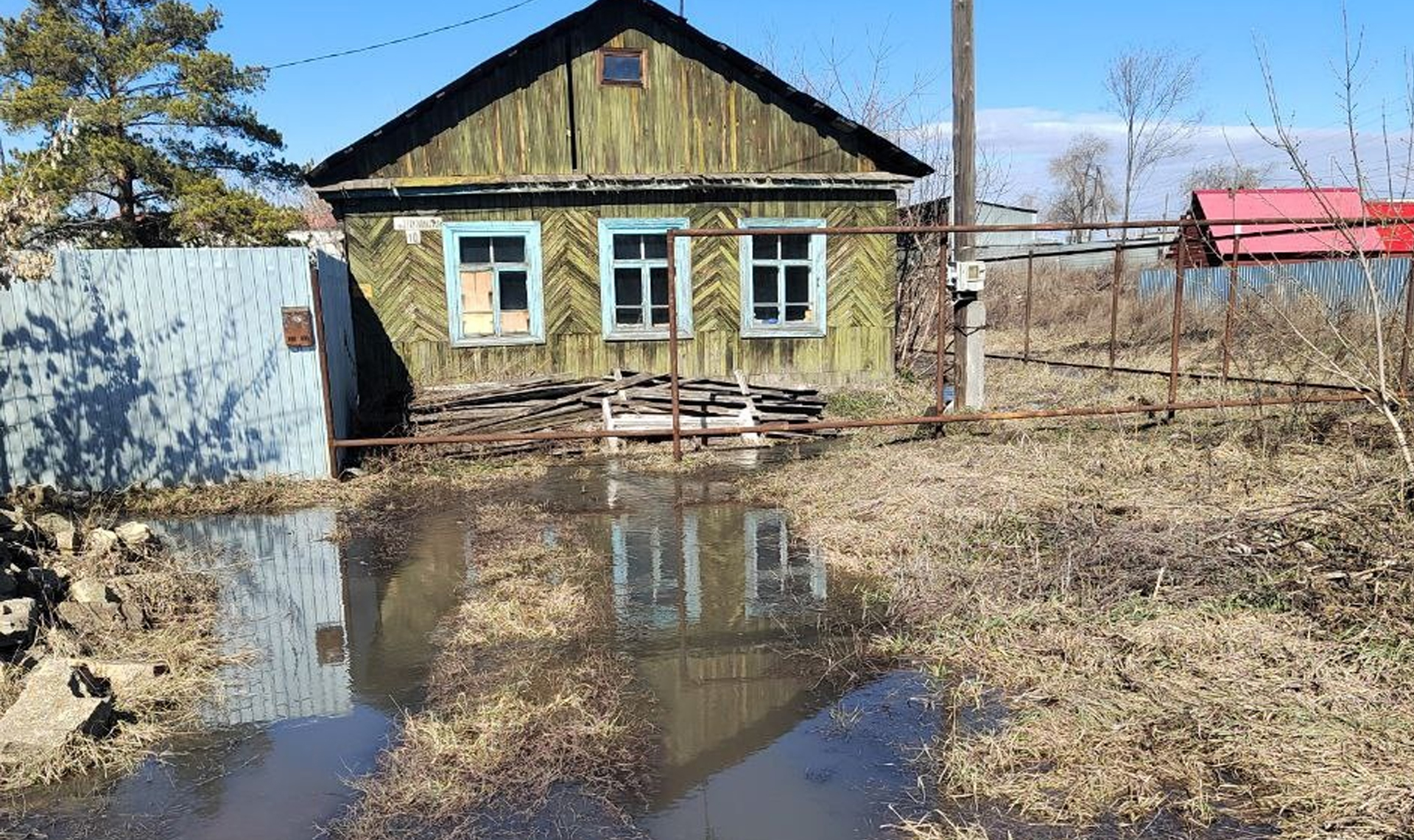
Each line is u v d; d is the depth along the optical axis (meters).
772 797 2.94
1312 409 8.33
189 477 7.39
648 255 11.14
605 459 8.60
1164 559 4.56
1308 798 2.71
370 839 2.73
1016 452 7.52
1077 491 6.24
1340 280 13.04
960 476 6.75
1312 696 3.24
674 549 5.75
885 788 2.99
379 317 10.63
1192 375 10.42
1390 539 4.30
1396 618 3.69
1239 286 11.80
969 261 9.27
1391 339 9.18
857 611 4.58
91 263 6.94
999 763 3.05
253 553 5.84
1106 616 4.06
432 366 10.80
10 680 3.66
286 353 7.49
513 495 7.32
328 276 8.43
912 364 14.59
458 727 3.40
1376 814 2.59
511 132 10.75
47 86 15.30
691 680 3.85
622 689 3.77
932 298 14.51
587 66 10.80
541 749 3.25
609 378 10.30
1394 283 13.05
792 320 11.65
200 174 16.84
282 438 7.58
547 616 4.59
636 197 10.92
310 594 5.05
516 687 3.77
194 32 17.44
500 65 10.58
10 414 6.94
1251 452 7.17
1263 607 4.03
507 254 10.93
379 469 8.05
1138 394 10.25
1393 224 7.55
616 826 2.79
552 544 5.92
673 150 11.10
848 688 3.73
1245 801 2.78
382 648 4.27
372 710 3.62
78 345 7.00
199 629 4.46
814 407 10.04
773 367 11.48
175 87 16.81
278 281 7.37
